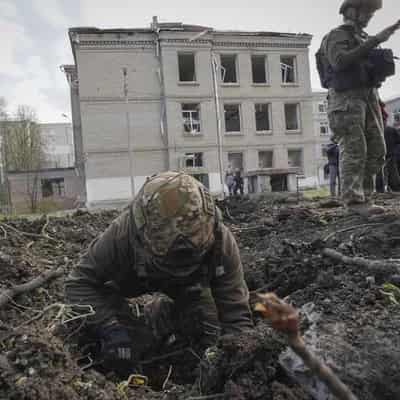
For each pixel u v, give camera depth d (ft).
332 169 34.37
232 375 6.95
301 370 6.47
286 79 103.86
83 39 88.43
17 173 109.09
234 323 8.53
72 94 109.19
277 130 100.73
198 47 94.12
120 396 6.87
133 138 91.30
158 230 7.64
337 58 14.73
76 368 7.11
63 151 224.12
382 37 13.73
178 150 93.04
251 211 28.17
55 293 12.26
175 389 7.49
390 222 14.15
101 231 21.65
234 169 90.63
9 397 6.05
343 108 15.29
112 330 8.49
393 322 7.22
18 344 6.91
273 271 12.43
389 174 28.91
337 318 7.50
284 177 66.59
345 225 15.25
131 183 89.25
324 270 11.30
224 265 8.66
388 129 27.99
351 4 15.33
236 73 98.63
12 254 14.61
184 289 9.14
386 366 6.43
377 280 9.43
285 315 3.03
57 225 21.35
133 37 90.58
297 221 17.84
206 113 95.04
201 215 7.84
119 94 90.63
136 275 9.04
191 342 9.50
